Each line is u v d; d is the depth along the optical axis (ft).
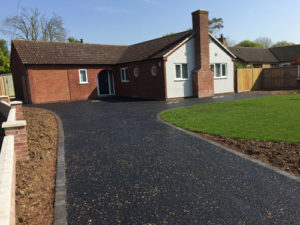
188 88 64.34
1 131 33.63
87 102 62.18
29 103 65.10
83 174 16.17
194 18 63.87
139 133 26.40
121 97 73.26
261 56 118.62
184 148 20.74
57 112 44.78
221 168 16.39
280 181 14.29
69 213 11.77
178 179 14.99
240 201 12.35
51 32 147.02
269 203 12.08
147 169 16.66
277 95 58.34
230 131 24.93
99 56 76.07
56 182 15.08
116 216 11.43
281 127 25.36
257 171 15.74
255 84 82.64
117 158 18.94
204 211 11.58
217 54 69.10
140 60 65.82
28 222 11.18
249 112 35.47
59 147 22.11
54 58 67.31
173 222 10.83
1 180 9.74
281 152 18.52
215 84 69.51
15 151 18.49
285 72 79.92
